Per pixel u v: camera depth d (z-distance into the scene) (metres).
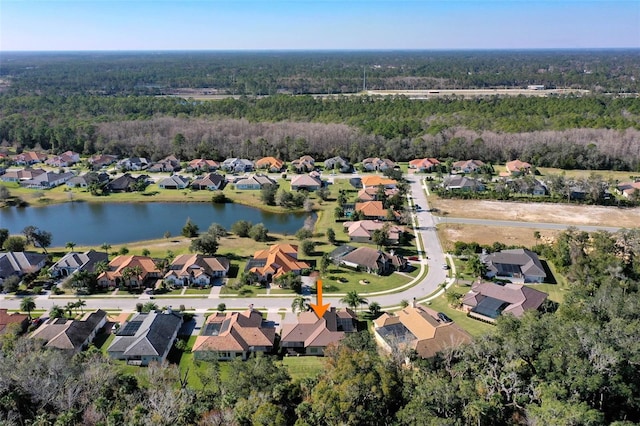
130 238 116.81
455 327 71.00
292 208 139.12
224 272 94.81
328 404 45.41
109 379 54.31
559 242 99.62
